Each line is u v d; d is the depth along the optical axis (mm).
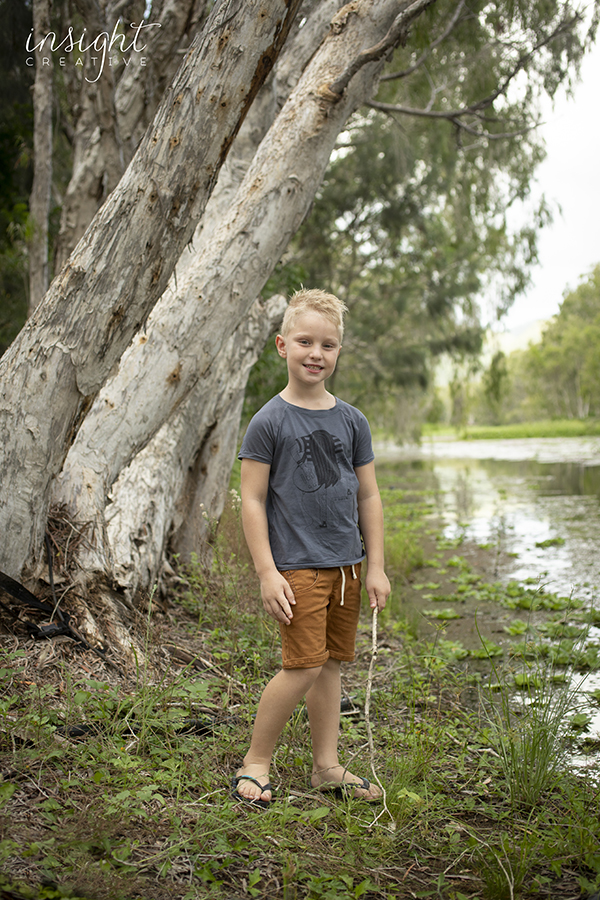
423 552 7414
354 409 2398
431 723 2879
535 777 2285
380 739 2750
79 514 3414
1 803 1777
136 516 4062
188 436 4938
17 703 2371
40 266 6863
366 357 24656
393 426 37500
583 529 8578
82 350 2734
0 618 2879
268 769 2240
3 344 10750
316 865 1799
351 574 2264
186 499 5031
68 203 7004
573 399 60562
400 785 2213
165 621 3686
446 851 1946
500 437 57344
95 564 3275
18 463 2801
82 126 7098
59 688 2555
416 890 1751
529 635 4340
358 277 22297
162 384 3736
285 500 2199
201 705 2736
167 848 1774
